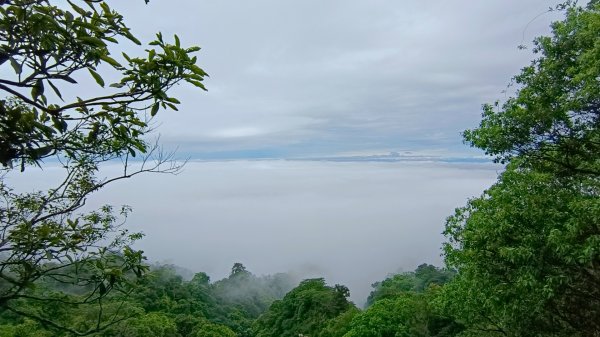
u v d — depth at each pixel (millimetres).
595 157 7512
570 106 6660
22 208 3799
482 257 8789
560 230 6930
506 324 9617
